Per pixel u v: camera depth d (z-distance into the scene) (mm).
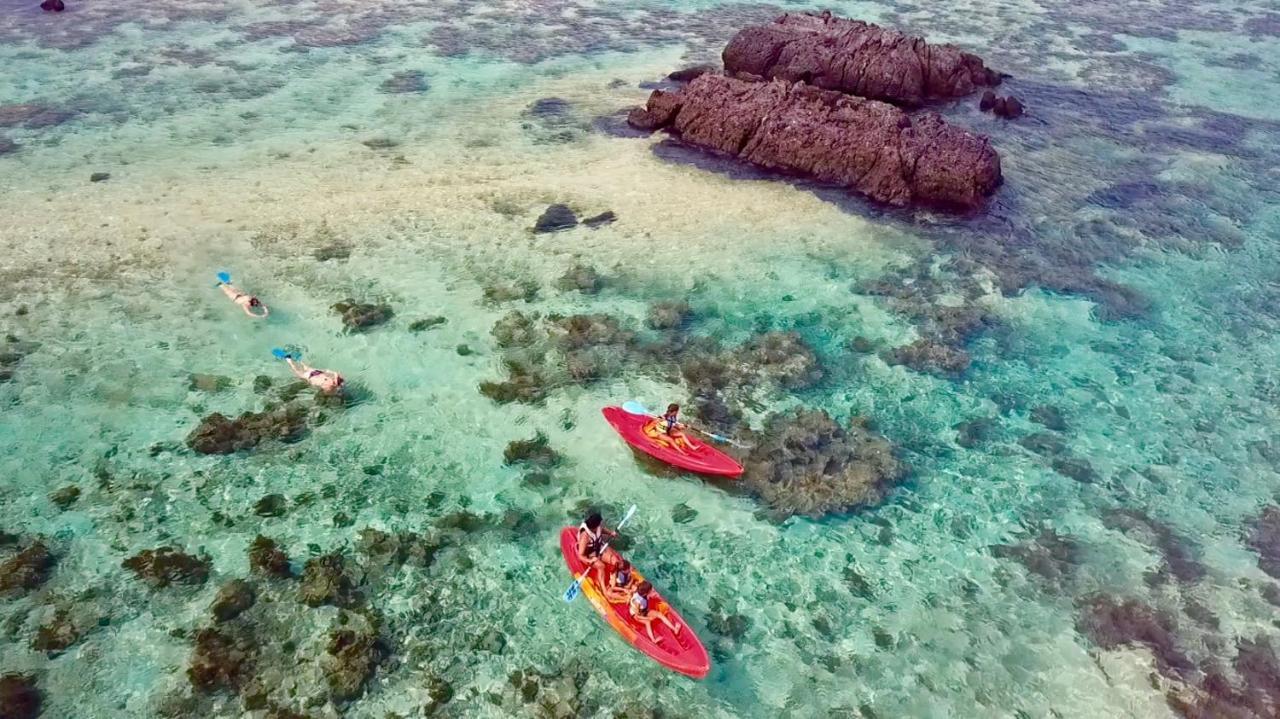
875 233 22266
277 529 13430
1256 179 25500
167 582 12430
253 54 33219
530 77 31859
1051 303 19656
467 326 18047
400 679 11328
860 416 16125
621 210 22844
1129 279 20641
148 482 14164
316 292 18938
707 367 17172
